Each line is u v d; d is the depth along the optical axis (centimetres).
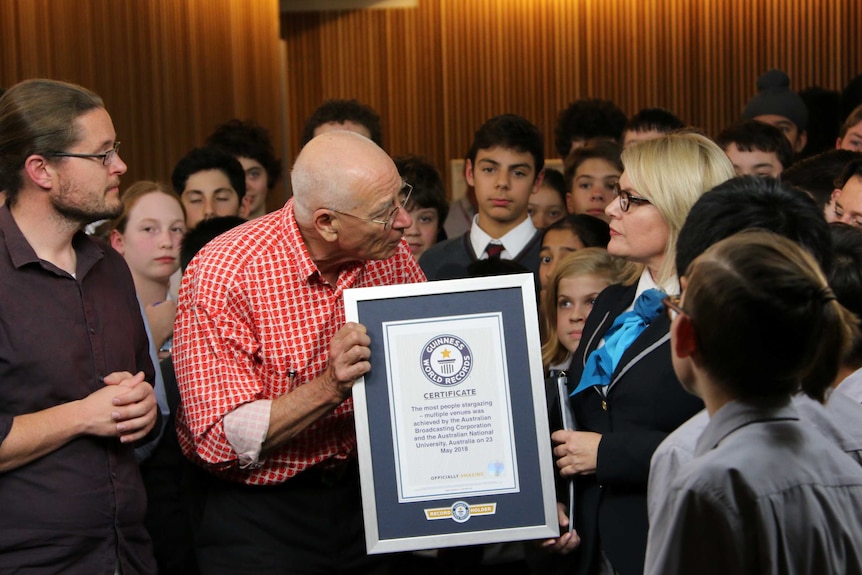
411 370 250
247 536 271
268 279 262
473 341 251
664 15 913
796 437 158
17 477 239
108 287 261
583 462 254
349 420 273
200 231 357
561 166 647
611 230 263
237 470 270
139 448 312
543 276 388
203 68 670
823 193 361
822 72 902
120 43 583
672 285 251
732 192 199
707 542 152
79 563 245
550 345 335
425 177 455
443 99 939
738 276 155
